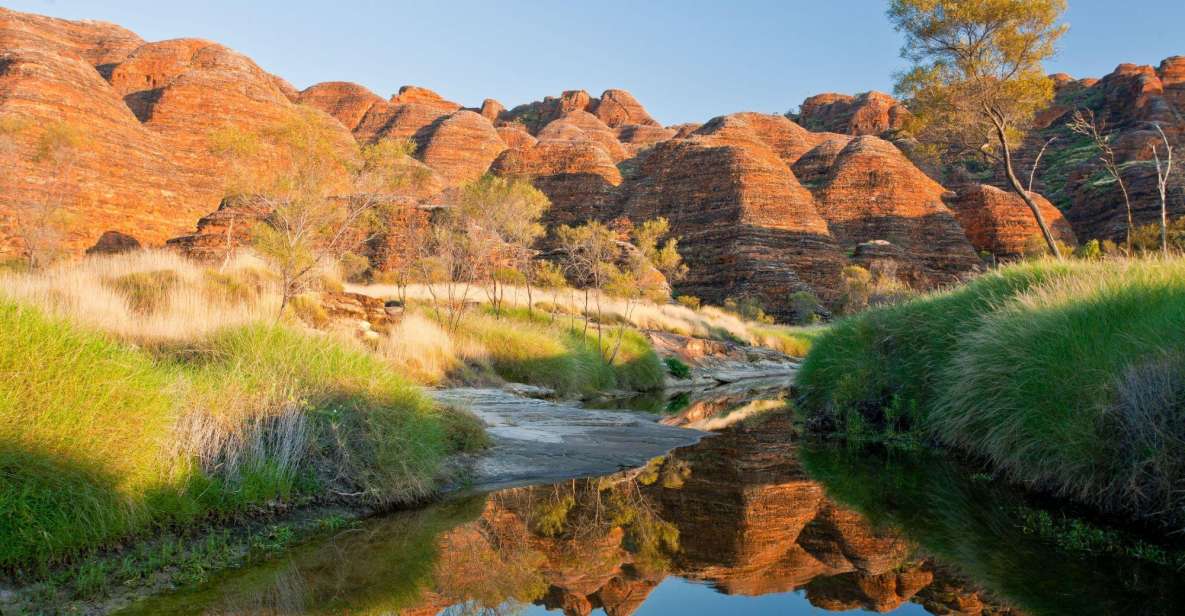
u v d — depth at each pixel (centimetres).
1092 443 605
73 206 6656
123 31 13750
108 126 7562
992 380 806
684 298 6056
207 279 1369
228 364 707
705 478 785
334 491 608
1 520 391
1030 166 12500
